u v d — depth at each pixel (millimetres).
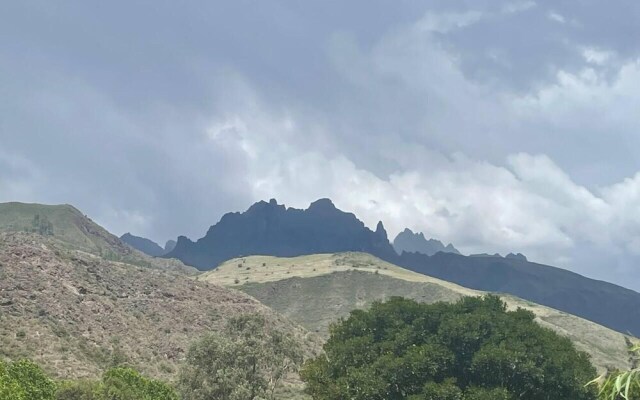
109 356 73500
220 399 49406
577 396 34344
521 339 36656
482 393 32812
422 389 34281
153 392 44594
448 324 36875
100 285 96062
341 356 38625
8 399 30438
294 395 67812
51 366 63188
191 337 89312
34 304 79188
